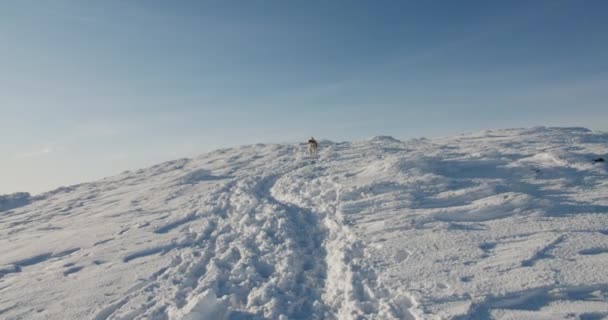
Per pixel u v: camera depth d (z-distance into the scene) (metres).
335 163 20.83
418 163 15.79
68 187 29.55
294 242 10.53
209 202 16.70
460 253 7.97
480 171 14.60
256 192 17.42
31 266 11.16
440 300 6.21
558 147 17.69
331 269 8.70
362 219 11.33
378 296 6.97
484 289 6.34
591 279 6.09
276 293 7.77
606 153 14.95
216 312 7.12
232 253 10.24
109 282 8.90
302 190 16.22
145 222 14.50
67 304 7.92
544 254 7.26
